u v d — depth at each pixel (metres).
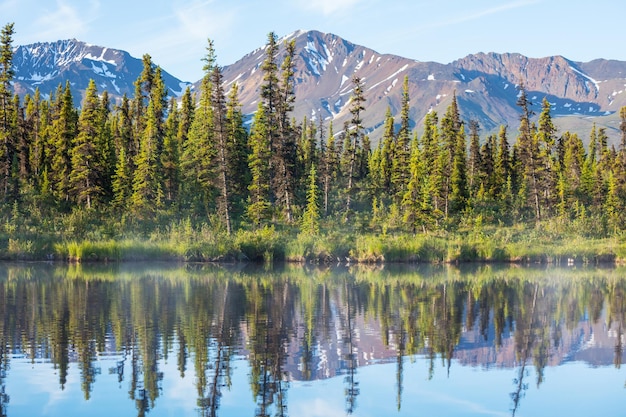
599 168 94.69
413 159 84.81
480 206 91.38
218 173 73.88
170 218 71.12
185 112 94.56
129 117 93.62
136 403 17.00
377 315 30.20
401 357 22.19
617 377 20.23
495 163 102.69
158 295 35.31
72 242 56.78
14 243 55.88
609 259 65.75
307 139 105.50
